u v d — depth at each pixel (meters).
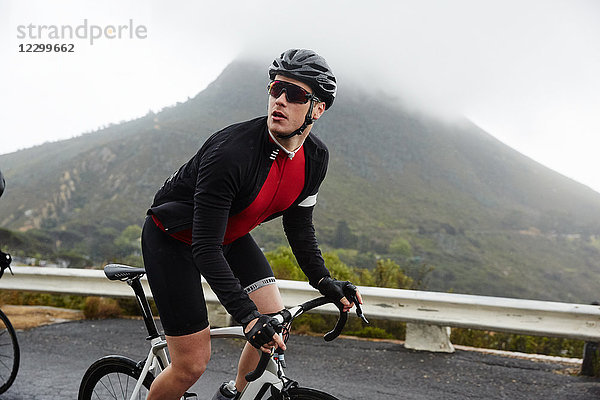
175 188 2.11
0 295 6.58
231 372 4.16
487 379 4.14
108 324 5.62
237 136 1.91
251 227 2.20
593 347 4.30
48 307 6.33
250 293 2.33
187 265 2.11
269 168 1.96
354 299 2.13
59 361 4.38
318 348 4.88
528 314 4.44
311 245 2.27
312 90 1.88
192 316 2.08
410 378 4.13
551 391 3.92
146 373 2.34
